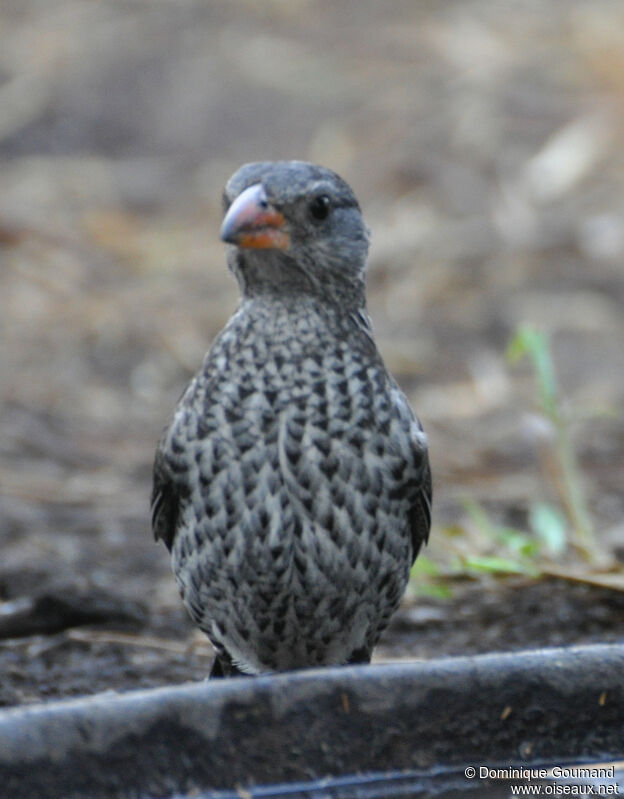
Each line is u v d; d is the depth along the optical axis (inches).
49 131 724.0
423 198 660.7
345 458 251.0
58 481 462.9
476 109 700.0
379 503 254.5
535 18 762.8
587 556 353.1
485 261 625.0
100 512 439.5
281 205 257.4
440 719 226.4
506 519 422.6
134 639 324.5
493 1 778.8
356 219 265.9
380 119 703.7
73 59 753.6
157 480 268.2
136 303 604.1
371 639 268.5
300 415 250.8
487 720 228.5
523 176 667.4
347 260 261.9
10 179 693.9
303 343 255.8
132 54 754.2
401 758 224.7
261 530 250.7
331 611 258.1
